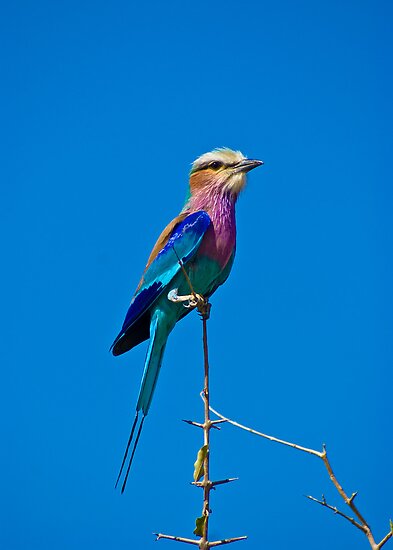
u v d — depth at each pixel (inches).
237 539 267.0
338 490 245.4
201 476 281.6
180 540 267.3
